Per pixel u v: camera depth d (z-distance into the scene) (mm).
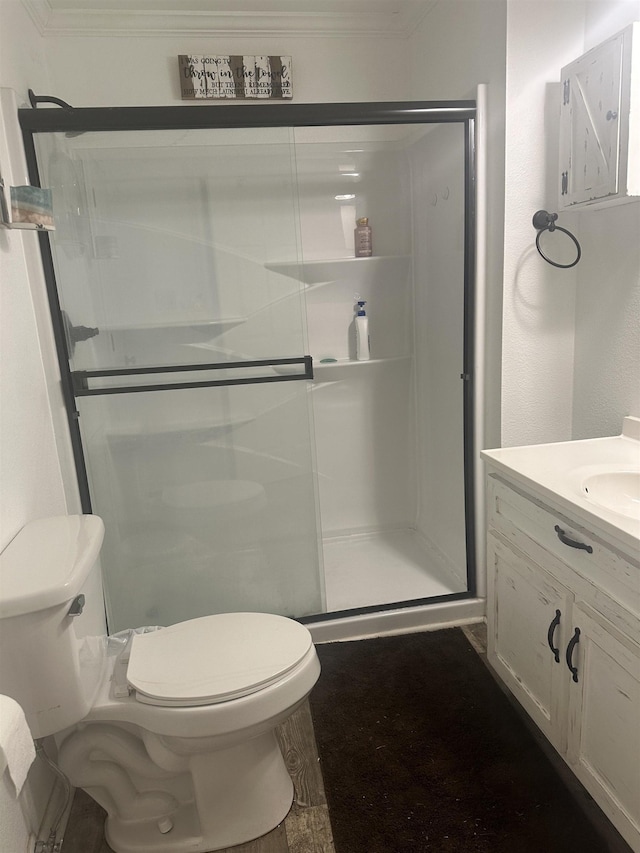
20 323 1729
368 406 3002
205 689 1362
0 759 865
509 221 2012
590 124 1703
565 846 1430
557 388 2162
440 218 2500
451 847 1447
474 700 1947
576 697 1466
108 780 1483
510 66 1905
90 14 2340
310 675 1464
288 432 2219
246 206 2033
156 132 1942
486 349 2221
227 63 2482
